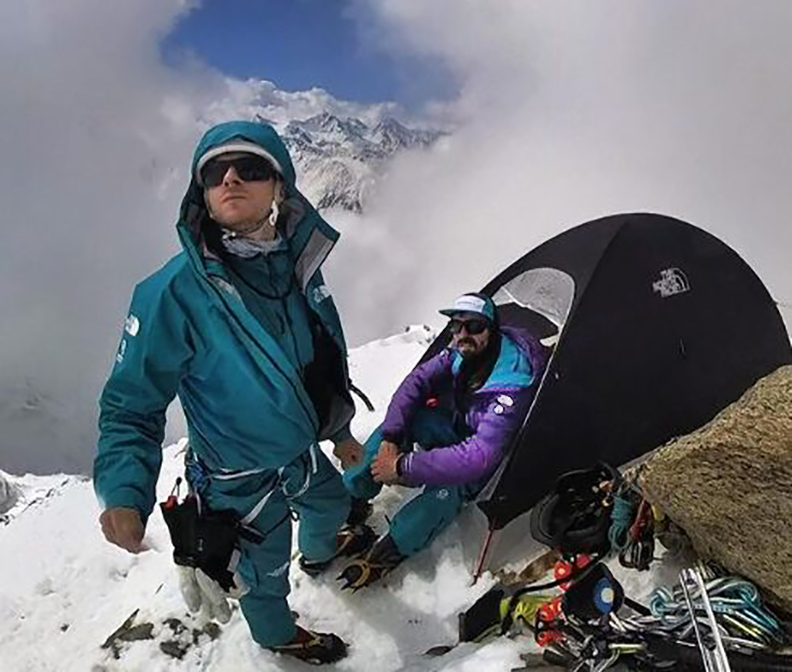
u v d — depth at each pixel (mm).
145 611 1896
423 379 2055
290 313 1430
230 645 1768
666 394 2043
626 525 1649
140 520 1317
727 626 1435
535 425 1909
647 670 1406
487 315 1967
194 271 1312
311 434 1458
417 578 1897
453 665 1525
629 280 2055
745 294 2186
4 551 2234
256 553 1541
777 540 1447
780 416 1440
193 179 1336
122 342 1360
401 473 1897
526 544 1915
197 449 1470
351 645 1783
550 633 1495
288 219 1429
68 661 1825
